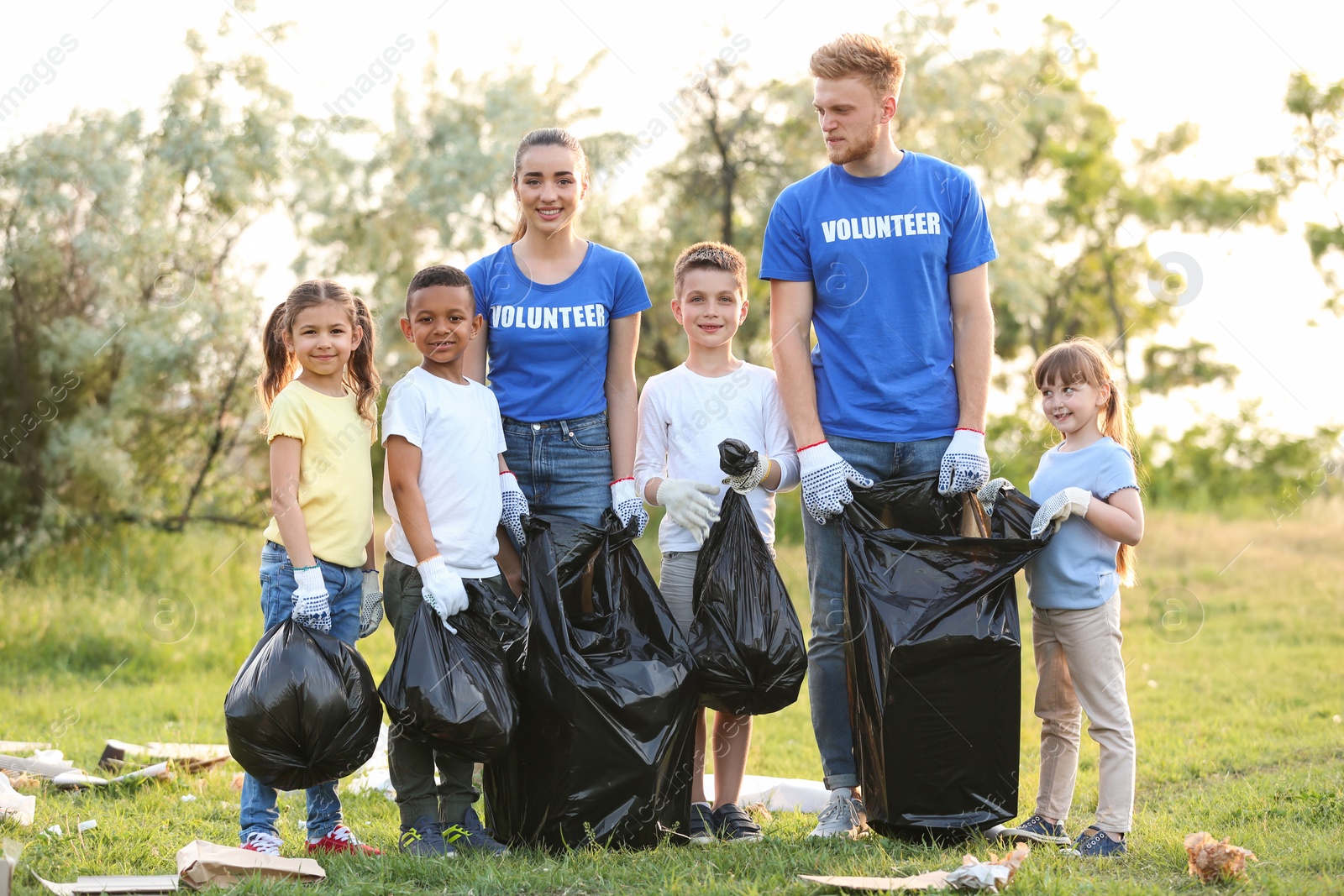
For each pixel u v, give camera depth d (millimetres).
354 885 2760
